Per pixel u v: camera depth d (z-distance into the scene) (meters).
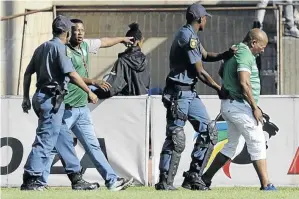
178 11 54.69
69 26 32.31
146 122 38.72
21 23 60.16
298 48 56.59
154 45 59.28
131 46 41.56
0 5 60.94
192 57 31.94
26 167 32.16
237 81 32.19
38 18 59.78
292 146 38.34
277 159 38.38
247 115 32.28
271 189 32.47
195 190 32.34
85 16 59.97
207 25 57.41
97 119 38.81
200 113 32.69
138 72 41.19
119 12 57.50
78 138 34.47
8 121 39.19
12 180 39.09
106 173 34.09
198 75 32.25
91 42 36.38
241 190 33.16
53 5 59.72
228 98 32.62
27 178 32.25
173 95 32.31
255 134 32.38
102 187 36.72
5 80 59.50
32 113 39.03
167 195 28.05
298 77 56.34
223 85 32.75
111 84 40.25
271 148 38.34
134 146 38.81
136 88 41.22
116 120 38.81
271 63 55.88
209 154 32.94
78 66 34.75
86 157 38.62
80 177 34.09
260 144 32.47
